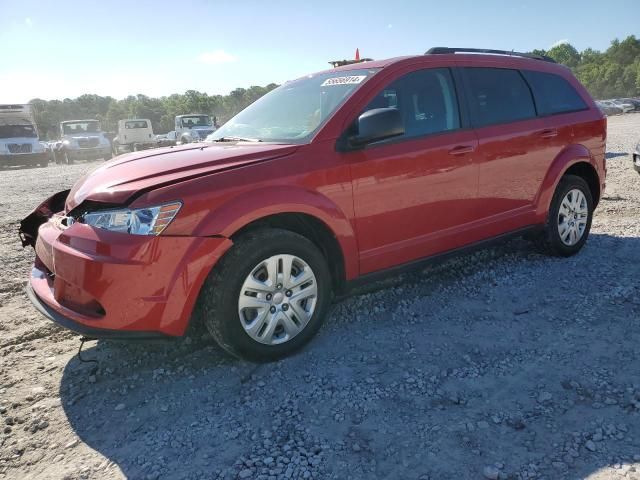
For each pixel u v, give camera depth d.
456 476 2.24
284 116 3.87
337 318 3.83
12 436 2.68
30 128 23.69
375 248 3.58
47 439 2.64
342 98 3.59
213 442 2.54
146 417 2.78
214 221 2.87
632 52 116.94
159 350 3.47
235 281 2.97
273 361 3.23
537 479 2.19
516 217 4.44
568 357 3.12
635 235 5.54
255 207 2.97
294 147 3.27
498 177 4.21
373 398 2.82
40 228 3.37
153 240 2.75
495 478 2.21
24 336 3.79
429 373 3.04
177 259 2.80
